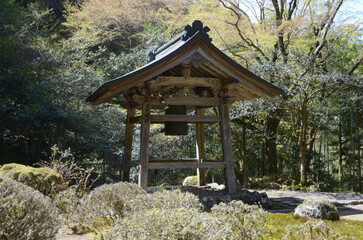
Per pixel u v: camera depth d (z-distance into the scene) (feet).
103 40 70.85
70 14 69.97
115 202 15.33
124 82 22.36
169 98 24.67
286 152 54.90
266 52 50.98
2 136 39.99
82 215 15.40
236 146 52.65
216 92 25.98
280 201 27.55
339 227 17.94
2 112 38.11
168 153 46.75
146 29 70.54
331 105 46.06
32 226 10.18
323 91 43.80
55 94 43.16
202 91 26.08
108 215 15.65
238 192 25.07
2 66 42.04
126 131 28.60
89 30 70.64
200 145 31.17
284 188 43.24
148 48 61.21
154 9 75.72
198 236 8.11
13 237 9.81
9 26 47.37
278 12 48.03
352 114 50.80
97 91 23.53
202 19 48.60
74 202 16.92
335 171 60.59
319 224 11.56
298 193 34.60
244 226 11.43
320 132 56.75
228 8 46.85
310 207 20.47
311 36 50.44
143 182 23.79
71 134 44.42
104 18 72.33
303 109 42.22
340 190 54.03
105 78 55.47
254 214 11.67
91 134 43.24
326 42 46.65
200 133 31.27
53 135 41.34
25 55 45.03
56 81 42.50
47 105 39.75
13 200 10.13
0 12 46.96
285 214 20.88
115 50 82.02
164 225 8.27
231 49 52.70
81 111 42.42
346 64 50.19
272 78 42.80
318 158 57.41
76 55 53.57
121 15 71.26
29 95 39.93
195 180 33.68
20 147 43.04
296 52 41.09
